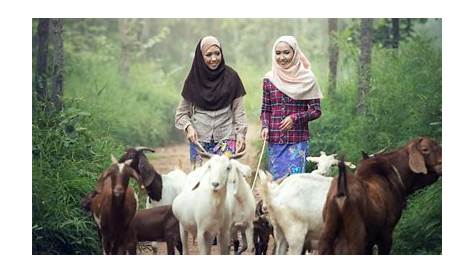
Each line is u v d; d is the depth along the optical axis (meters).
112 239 10.13
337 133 16.73
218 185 9.88
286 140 11.61
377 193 9.98
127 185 9.77
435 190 11.86
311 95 11.59
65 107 14.44
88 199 10.71
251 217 10.84
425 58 16.14
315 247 10.45
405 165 10.30
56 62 14.33
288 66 11.62
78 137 13.34
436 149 10.31
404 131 14.59
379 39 18.33
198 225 10.32
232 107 11.96
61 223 11.39
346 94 17.95
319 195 10.19
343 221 9.50
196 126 11.87
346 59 19.19
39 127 12.73
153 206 11.70
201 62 11.81
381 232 10.05
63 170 12.02
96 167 13.05
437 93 14.58
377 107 15.46
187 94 11.85
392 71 16.28
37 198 11.46
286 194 10.18
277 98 11.62
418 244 11.52
